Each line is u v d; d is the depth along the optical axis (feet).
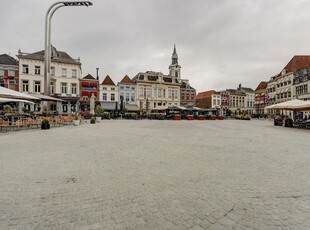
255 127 54.54
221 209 8.67
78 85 118.42
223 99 210.18
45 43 54.60
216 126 55.88
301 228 7.34
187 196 9.91
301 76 116.47
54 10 54.65
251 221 7.76
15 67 102.68
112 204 8.99
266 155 18.90
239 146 23.56
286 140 29.07
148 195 9.96
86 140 26.45
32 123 39.75
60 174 12.80
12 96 31.81
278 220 7.87
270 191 10.62
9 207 8.51
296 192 10.54
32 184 11.10
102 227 7.22
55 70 111.96
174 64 211.82
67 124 55.67
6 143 23.62
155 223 7.54
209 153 19.49
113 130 40.11
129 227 7.25
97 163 15.46
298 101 53.52
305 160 17.12
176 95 176.04
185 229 7.18
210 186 11.19
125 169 14.03
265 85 194.70
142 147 22.02
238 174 13.28
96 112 85.97
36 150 19.77
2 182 11.30
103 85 137.49
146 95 161.68
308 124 50.85
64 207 8.64
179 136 31.94
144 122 72.08
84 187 10.82
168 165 15.12
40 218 7.72
